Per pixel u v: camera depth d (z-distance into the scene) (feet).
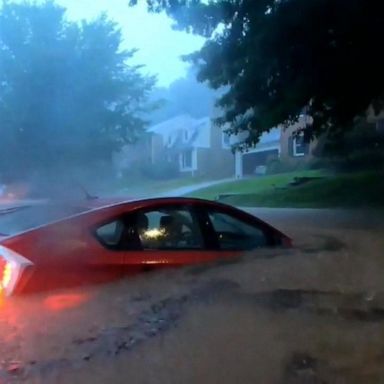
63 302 10.25
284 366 7.43
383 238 17.78
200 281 11.37
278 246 15.06
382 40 41.68
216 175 135.74
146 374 7.32
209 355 7.74
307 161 101.45
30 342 8.30
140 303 10.02
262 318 9.05
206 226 14.10
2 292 10.70
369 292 10.38
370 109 80.64
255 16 42.37
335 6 39.04
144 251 12.53
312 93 45.75
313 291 10.33
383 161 78.23
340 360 7.53
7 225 13.47
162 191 94.79
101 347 8.15
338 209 46.50
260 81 46.11
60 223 12.24
